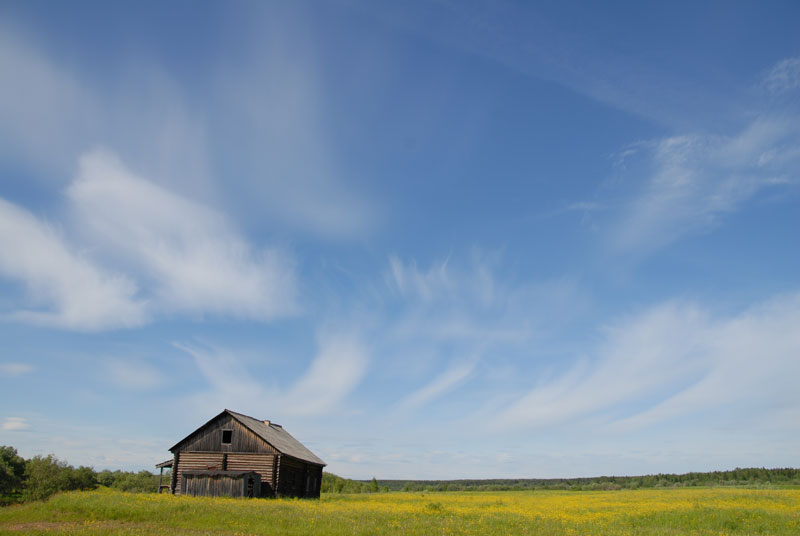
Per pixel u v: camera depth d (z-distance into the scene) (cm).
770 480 13225
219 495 4097
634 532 2603
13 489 7700
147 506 2856
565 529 2638
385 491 10262
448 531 2400
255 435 4528
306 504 3694
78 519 2611
